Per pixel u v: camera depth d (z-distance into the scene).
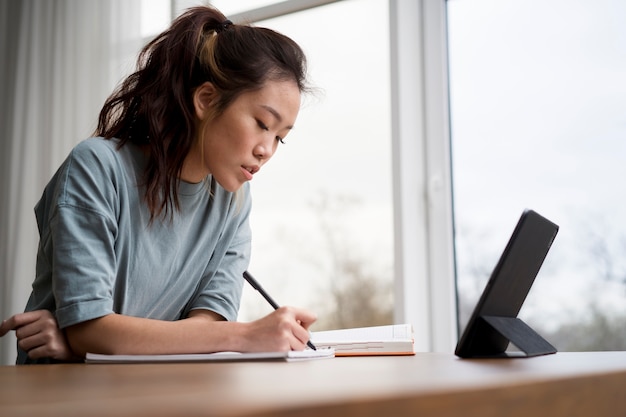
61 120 3.09
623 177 2.17
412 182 2.45
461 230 2.41
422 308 2.42
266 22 2.83
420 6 2.54
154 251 1.31
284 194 2.68
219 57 1.29
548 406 0.60
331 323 2.56
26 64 3.22
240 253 1.50
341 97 2.61
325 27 2.67
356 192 2.55
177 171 1.29
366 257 2.52
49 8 3.19
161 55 1.31
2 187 3.21
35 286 1.25
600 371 0.70
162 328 1.09
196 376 0.68
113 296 1.27
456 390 0.50
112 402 0.44
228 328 1.09
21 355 1.26
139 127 1.30
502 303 1.10
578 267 2.21
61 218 1.14
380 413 0.44
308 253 2.62
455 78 2.46
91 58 3.04
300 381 0.60
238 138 1.28
